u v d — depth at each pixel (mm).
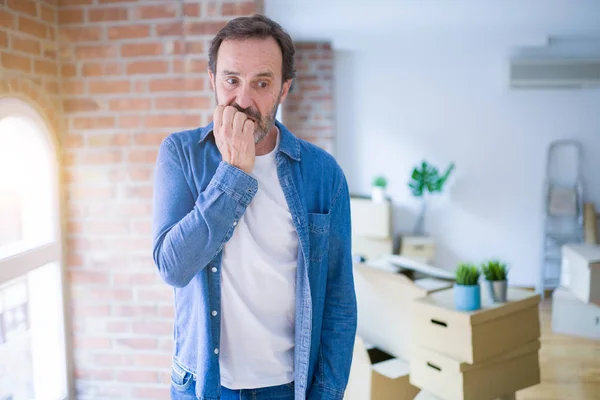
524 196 5695
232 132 1078
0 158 2256
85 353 2424
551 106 5566
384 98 5707
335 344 1275
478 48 5551
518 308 2314
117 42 2303
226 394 1203
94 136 2340
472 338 2158
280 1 3717
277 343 1219
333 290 1299
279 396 1231
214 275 1159
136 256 2369
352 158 5805
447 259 5820
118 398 2430
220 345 1193
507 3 3891
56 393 2363
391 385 2412
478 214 5750
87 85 2326
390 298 2562
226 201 1067
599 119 5535
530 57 5555
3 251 2092
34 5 2133
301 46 5418
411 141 5738
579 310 4242
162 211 1149
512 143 5648
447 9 4074
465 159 5703
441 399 2328
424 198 5766
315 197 1254
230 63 1085
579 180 5566
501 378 2287
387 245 5316
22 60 2059
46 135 2223
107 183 2354
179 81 2299
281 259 1207
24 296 2287
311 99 5461
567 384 3406
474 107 5641
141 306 2387
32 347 2338
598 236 5652
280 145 1224
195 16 2273
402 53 5629
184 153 1186
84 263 2391
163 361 2395
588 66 5312
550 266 5730
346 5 3855
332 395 1259
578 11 4215
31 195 2277
